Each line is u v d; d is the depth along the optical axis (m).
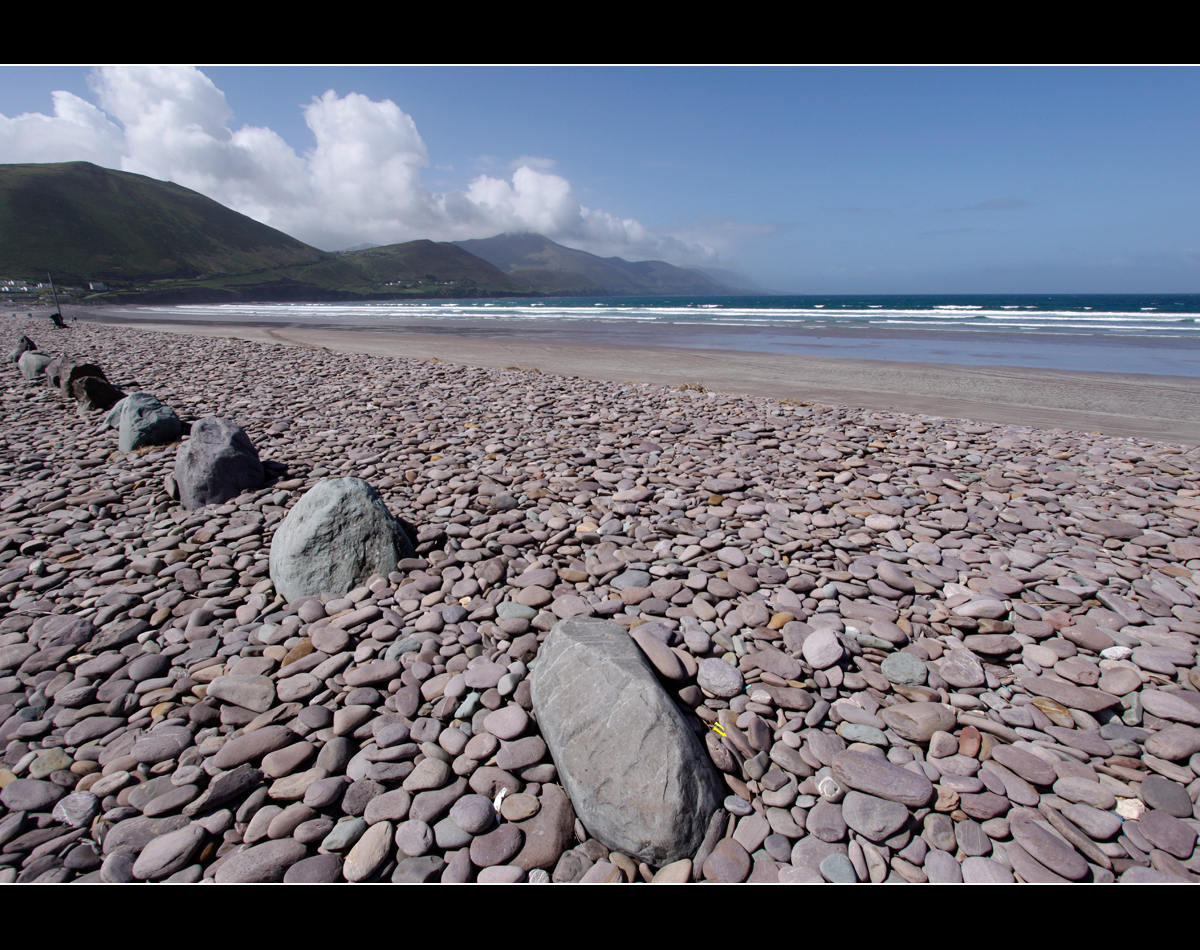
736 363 14.95
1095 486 5.26
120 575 3.52
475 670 2.56
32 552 3.84
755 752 2.23
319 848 1.85
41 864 1.78
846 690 2.62
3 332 18.45
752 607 3.13
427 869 1.76
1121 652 2.83
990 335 22.80
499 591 3.32
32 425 7.06
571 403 8.51
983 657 2.89
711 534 3.98
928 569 3.69
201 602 3.23
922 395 10.56
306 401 8.33
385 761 2.15
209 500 4.51
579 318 38.66
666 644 2.78
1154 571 3.70
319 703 2.47
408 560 3.51
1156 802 2.04
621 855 1.82
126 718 2.42
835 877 1.76
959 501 4.81
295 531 3.34
